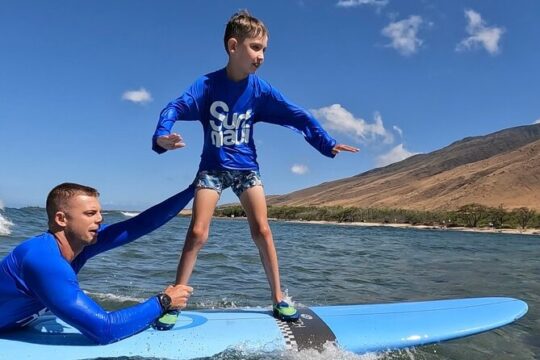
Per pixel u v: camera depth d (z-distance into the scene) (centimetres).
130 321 151
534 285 392
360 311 205
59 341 152
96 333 144
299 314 192
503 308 221
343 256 621
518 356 190
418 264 552
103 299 262
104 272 356
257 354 162
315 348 171
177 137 156
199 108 180
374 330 188
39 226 870
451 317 207
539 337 216
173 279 342
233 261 463
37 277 138
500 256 720
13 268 142
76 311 140
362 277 413
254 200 184
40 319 166
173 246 587
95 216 149
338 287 354
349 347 176
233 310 197
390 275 435
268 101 190
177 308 167
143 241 661
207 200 176
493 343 202
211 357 157
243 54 176
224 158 179
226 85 180
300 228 2153
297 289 337
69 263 150
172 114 169
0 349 144
